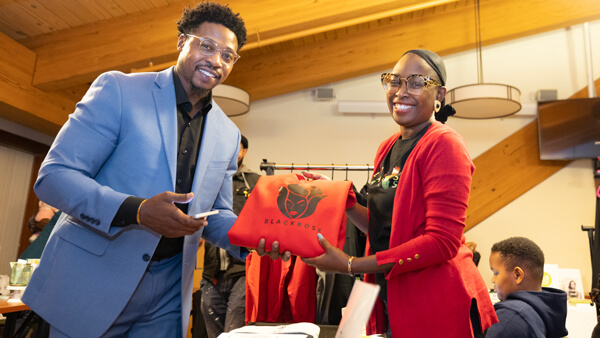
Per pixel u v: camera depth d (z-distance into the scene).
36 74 4.36
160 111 1.18
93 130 1.09
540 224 5.12
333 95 5.61
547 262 5.04
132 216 0.99
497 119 5.43
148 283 1.18
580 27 5.53
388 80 1.28
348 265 1.03
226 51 1.22
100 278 1.08
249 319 2.66
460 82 5.53
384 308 1.25
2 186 5.06
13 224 5.18
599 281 1.96
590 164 5.19
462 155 1.09
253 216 1.11
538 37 5.57
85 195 1.01
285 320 2.73
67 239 1.11
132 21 4.23
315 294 2.69
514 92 4.24
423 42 5.43
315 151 5.61
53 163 1.05
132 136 1.13
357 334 0.54
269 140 5.68
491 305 1.12
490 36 5.35
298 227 1.07
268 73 5.57
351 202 1.20
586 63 5.35
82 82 4.43
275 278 2.72
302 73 5.53
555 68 5.47
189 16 1.26
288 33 4.19
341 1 4.09
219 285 2.94
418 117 1.23
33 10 4.03
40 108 4.48
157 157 1.15
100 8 4.10
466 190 1.07
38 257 2.90
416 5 4.23
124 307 1.08
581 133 5.06
